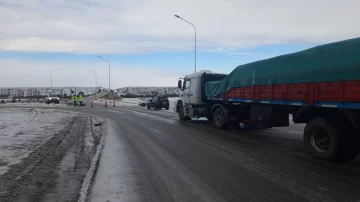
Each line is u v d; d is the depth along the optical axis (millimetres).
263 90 11156
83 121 19406
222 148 9688
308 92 8727
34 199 5090
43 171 6848
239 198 5148
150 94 105500
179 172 6801
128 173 6734
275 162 7719
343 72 7500
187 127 15711
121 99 81188
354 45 7246
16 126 16203
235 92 13352
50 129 14938
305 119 9117
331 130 7598
